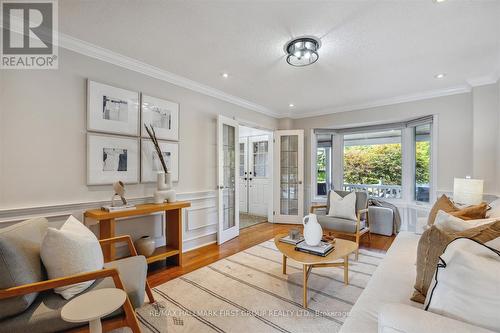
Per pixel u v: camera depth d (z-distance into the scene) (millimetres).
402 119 4051
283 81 3195
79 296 1181
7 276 1111
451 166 3465
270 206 5043
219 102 3754
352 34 2053
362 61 2568
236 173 3988
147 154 2795
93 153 2348
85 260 1350
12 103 1926
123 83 2600
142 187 2764
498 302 760
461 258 875
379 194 4539
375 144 4602
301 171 4867
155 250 2691
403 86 3361
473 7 1695
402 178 4234
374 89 3500
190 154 3305
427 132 3910
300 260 1898
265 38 2141
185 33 2076
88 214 2164
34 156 2021
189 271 2553
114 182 2498
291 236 2393
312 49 2219
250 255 3029
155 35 2115
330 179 5031
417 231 2582
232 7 1730
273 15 1817
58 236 1291
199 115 3434
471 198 2672
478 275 820
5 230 1298
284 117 5074
